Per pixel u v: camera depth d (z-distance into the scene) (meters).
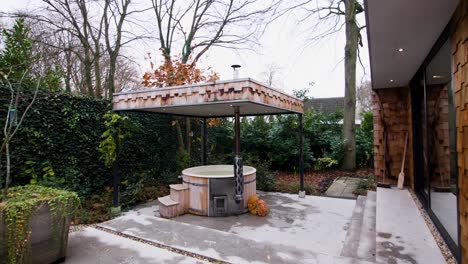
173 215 4.61
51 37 7.21
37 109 4.33
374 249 2.98
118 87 10.59
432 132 3.49
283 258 2.74
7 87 3.94
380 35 2.77
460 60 2.12
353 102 8.88
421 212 3.76
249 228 4.04
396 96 5.59
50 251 2.63
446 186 2.88
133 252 2.94
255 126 9.52
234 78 4.05
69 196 2.84
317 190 6.49
